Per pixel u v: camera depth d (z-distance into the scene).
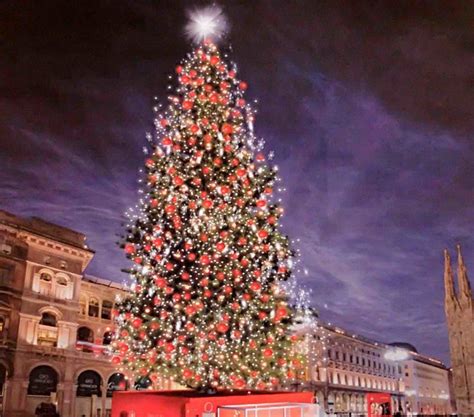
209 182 17.55
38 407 40.06
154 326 16.47
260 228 17.78
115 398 12.08
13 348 41.16
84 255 48.81
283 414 10.09
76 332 46.44
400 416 23.06
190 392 11.83
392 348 99.88
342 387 75.81
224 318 15.16
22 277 43.56
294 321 18.48
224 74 20.19
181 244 17.39
